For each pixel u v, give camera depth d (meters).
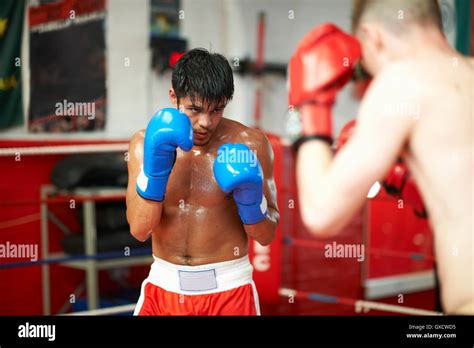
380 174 1.26
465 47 4.57
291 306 4.07
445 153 1.32
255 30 5.16
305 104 1.32
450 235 1.39
